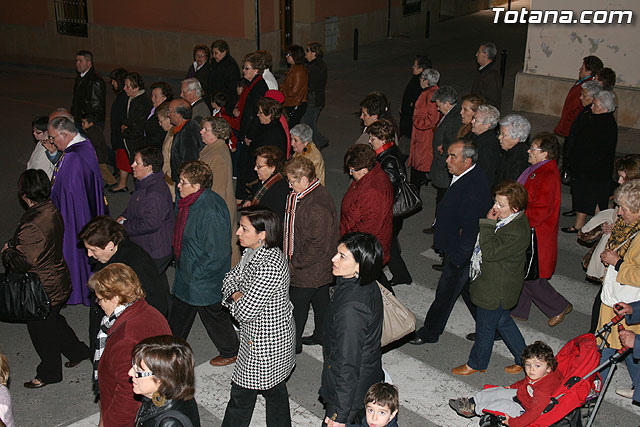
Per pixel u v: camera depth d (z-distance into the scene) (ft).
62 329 19.34
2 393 12.43
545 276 21.03
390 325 15.28
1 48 73.97
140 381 11.19
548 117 46.21
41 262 17.80
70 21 70.08
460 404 17.22
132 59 67.36
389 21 79.41
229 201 22.79
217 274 18.60
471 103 24.06
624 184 16.39
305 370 19.77
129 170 33.42
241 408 15.67
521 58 69.00
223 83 37.06
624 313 15.84
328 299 20.26
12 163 39.50
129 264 15.97
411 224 30.42
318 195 18.85
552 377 15.07
